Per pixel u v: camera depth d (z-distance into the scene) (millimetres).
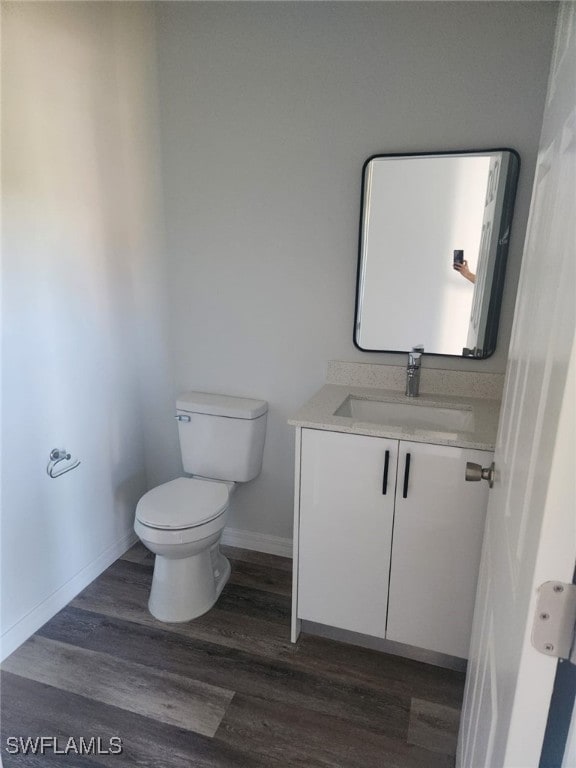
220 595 2051
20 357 1656
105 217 2004
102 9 1852
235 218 2016
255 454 2146
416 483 1513
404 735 1455
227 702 1551
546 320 608
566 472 445
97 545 2152
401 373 1936
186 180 2037
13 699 1549
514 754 531
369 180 1796
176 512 1814
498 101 1628
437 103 1685
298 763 1371
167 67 1935
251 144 1919
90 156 1884
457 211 1737
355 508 1607
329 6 1708
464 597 1564
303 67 1788
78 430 1969
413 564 1591
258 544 2375
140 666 1683
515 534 656
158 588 1912
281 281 2023
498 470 997
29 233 1646
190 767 1354
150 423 2412
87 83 1829
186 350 2250
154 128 2016
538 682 501
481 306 1790
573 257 472
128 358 2252
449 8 1601
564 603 469
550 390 511
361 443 1541
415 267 1829
